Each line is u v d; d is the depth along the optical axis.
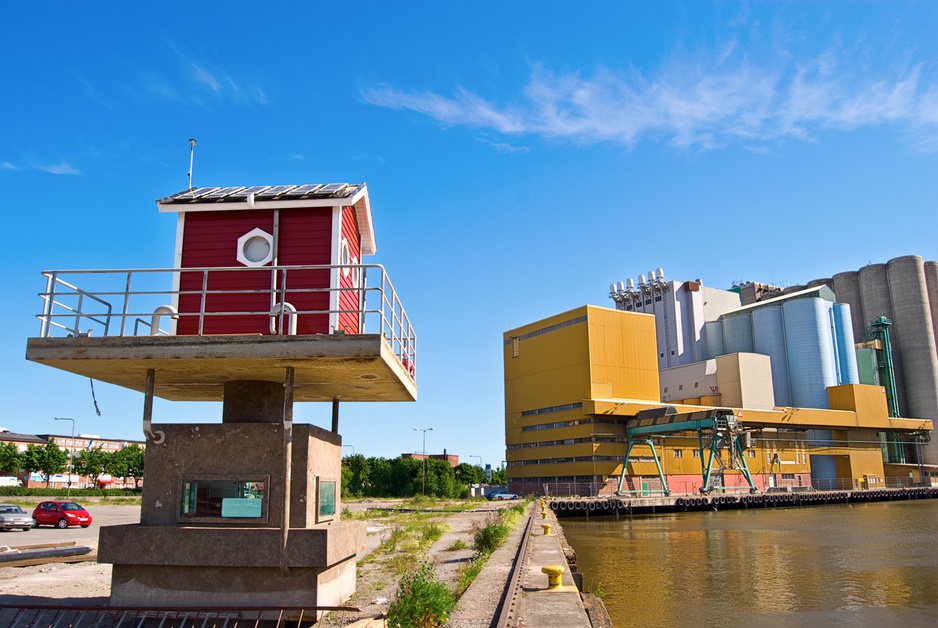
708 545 41.75
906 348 125.56
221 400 17.61
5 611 13.54
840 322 117.50
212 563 12.35
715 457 91.25
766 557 36.03
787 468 98.44
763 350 115.75
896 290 128.00
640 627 20.83
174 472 12.97
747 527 54.50
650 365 88.50
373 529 34.66
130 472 115.31
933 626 21.00
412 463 107.69
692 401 103.44
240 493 12.83
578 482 81.81
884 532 49.31
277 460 12.87
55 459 105.62
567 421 84.94
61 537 33.03
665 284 123.44
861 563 33.69
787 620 21.72
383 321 12.26
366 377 14.03
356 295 16.56
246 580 12.47
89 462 109.94
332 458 14.70
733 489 84.38
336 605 13.73
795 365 111.81
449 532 33.47
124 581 12.61
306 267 12.46
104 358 12.07
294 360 12.22
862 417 104.12
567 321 87.31
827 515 68.38
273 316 12.62
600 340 84.62
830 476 104.44
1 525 36.19
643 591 26.34
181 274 14.81
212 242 14.96
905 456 118.56
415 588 11.74
